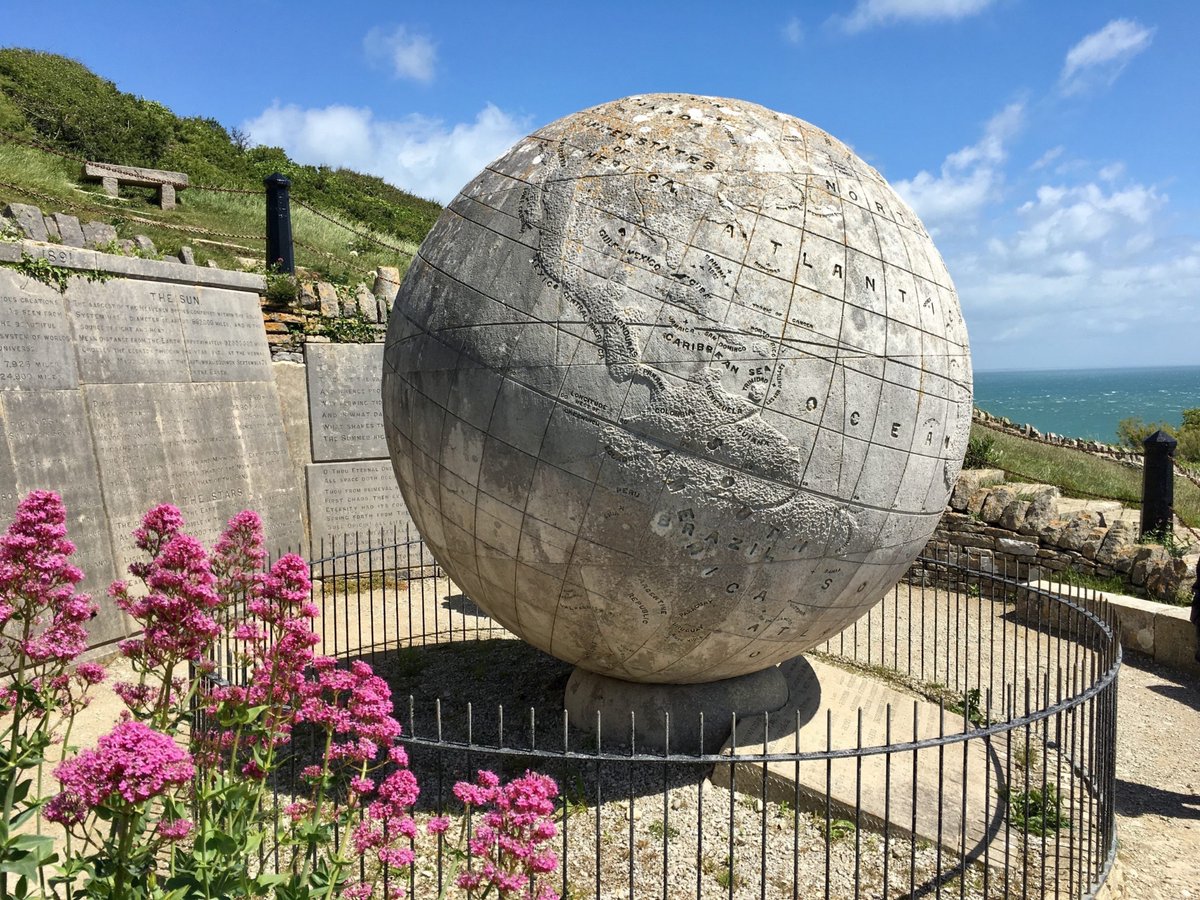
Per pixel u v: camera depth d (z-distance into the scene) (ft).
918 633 28.14
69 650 9.30
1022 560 31.58
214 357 29.37
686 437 13.46
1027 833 14.46
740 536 14.06
